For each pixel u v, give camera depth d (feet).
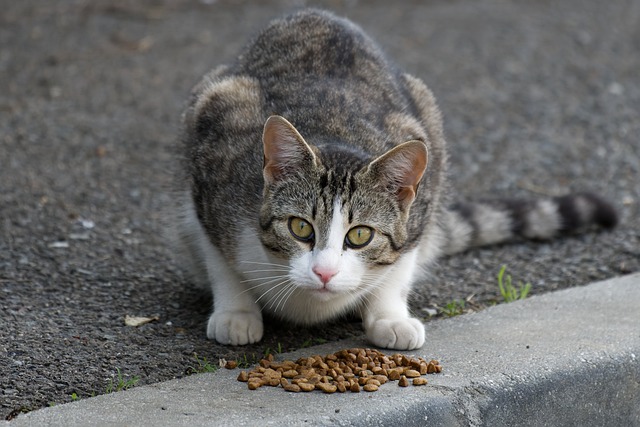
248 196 21.94
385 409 17.95
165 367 20.79
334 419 17.46
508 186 35.40
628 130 40.86
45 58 45.60
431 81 45.29
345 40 26.32
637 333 22.04
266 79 25.18
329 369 19.77
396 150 20.33
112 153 35.94
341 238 20.29
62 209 30.66
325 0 57.31
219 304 22.99
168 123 39.09
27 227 28.96
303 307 22.80
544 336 21.97
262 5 55.88
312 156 20.35
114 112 39.93
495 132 40.32
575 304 24.39
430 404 18.39
